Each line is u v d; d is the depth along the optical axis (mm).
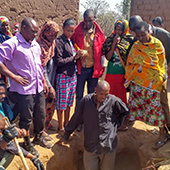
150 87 3570
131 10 8758
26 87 3107
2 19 4000
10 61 3006
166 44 4016
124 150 4160
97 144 3260
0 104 2908
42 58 3477
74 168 3926
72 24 3660
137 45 3574
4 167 2836
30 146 3486
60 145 3842
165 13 7363
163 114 3658
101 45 4113
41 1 5891
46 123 4105
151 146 3834
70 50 3799
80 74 4102
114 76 4102
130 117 3885
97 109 3127
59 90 3842
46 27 3400
